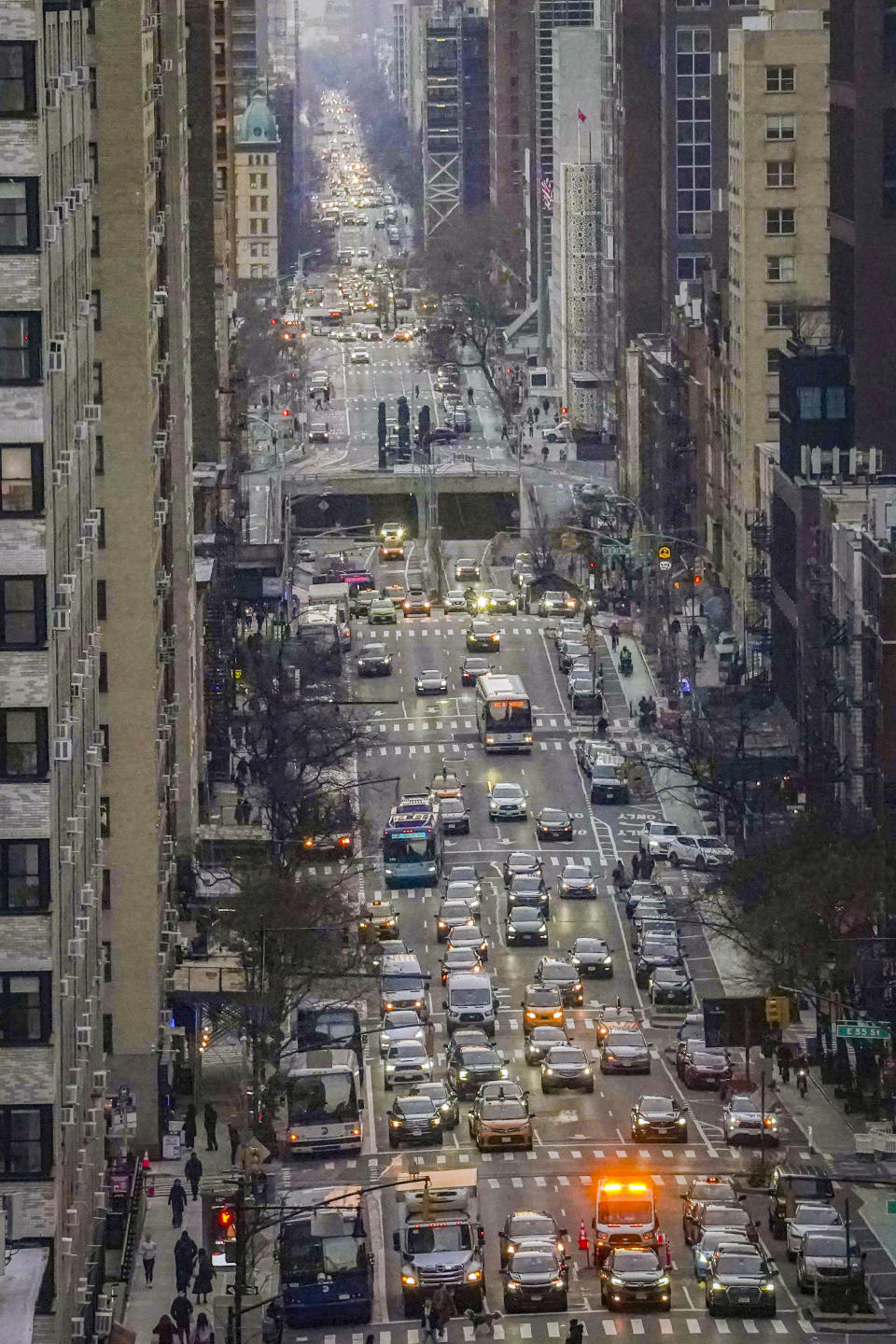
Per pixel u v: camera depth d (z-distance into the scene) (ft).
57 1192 476.54
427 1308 542.57
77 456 536.42
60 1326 476.95
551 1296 557.74
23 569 471.62
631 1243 577.43
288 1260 558.56
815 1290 565.94
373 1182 645.10
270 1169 654.12
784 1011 577.84
